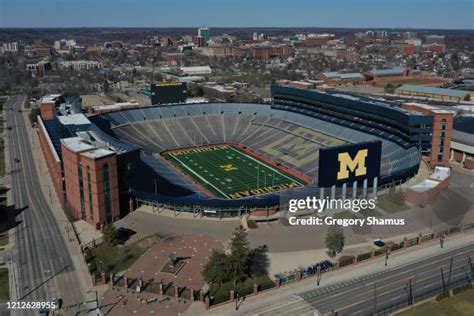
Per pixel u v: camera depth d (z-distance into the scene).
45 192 156.25
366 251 112.44
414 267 106.50
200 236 121.19
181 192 150.38
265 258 109.38
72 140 140.88
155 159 188.12
